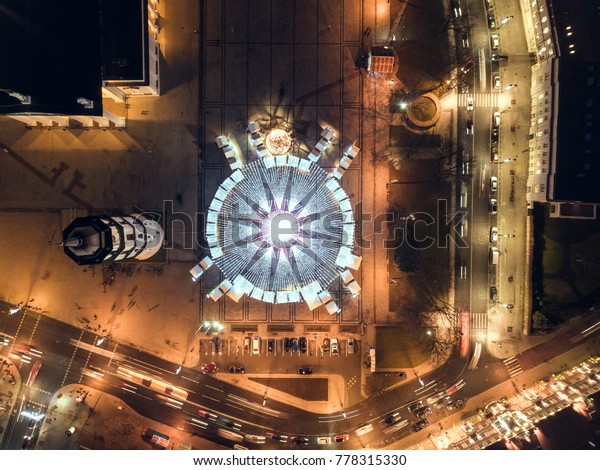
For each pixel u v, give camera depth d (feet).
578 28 183.42
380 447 204.23
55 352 206.80
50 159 206.28
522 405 201.16
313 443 204.33
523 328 205.77
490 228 206.28
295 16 206.18
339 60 206.69
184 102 206.28
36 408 205.05
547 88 189.57
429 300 207.21
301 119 207.21
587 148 180.45
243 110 206.80
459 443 199.93
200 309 207.00
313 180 201.36
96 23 170.71
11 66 164.04
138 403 205.57
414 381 206.59
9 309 206.80
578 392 191.83
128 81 180.14
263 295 199.62
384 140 207.00
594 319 204.54
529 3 199.21
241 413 205.87
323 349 207.62
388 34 206.08
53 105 165.17
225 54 206.18
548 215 205.05
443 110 206.59
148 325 207.21
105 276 207.00
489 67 205.05
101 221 156.35
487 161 206.28
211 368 205.16
